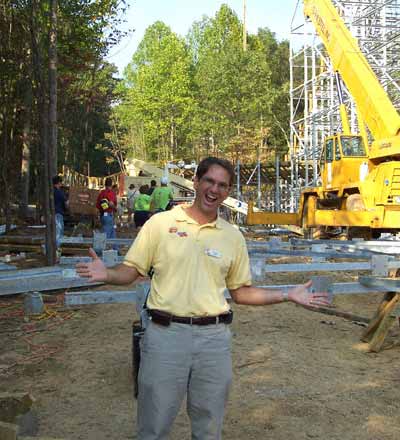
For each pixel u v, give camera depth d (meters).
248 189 39.06
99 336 7.05
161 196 17.45
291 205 29.59
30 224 22.50
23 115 22.72
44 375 5.70
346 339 6.92
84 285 9.53
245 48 48.31
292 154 30.16
